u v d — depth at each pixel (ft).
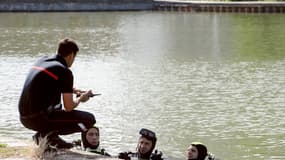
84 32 194.18
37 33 188.44
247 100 84.48
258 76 106.01
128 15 277.85
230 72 111.04
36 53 140.56
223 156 57.41
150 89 93.15
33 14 275.18
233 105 81.20
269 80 101.50
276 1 305.12
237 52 143.23
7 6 286.25
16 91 90.02
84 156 35.06
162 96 87.45
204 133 66.13
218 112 76.79
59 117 35.29
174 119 72.84
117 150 58.23
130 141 61.72
